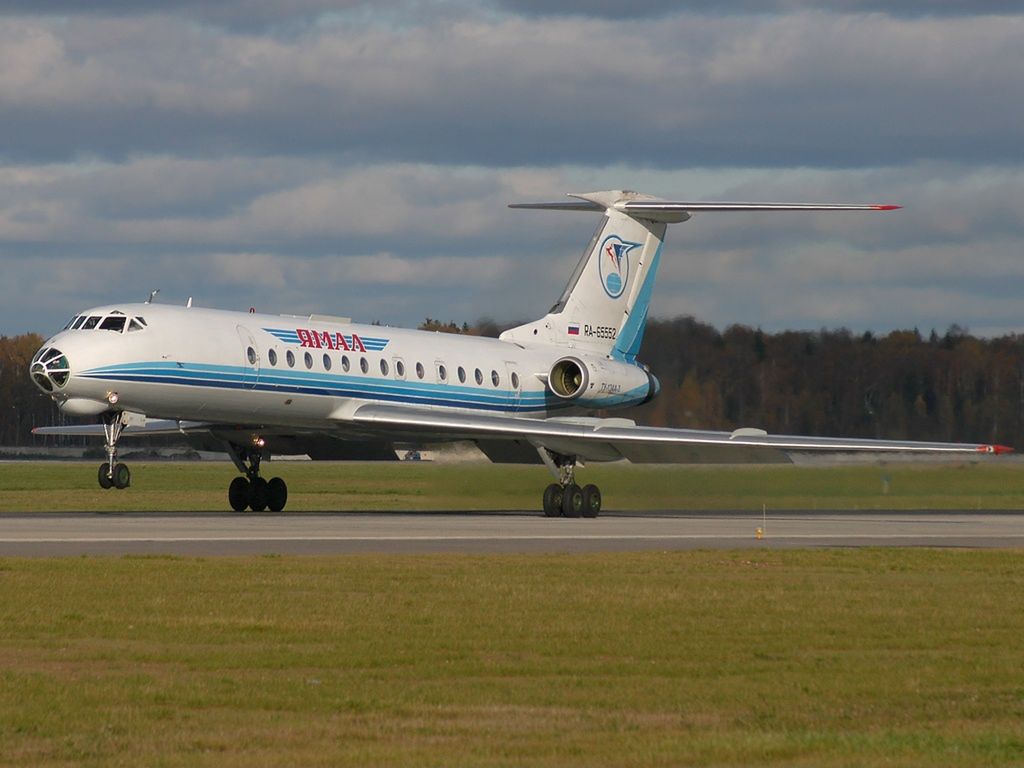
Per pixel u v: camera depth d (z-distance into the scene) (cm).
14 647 4653
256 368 11694
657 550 8406
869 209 12862
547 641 4888
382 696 3966
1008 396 18012
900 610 5700
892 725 3672
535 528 10381
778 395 17538
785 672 4391
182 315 11519
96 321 11231
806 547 8750
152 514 12031
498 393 13638
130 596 5816
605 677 4288
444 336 13662
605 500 15200
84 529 9494
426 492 19200
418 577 6594
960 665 4522
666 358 17475
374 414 12256
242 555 7681
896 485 16662
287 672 4319
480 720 3684
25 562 7000
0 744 3384
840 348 17938
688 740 3441
